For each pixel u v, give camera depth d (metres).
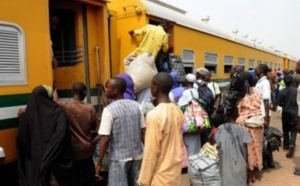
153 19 5.89
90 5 4.58
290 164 6.25
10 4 3.38
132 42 5.57
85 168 3.82
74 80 4.52
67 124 3.32
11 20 3.38
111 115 3.30
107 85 3.52
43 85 3.42
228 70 10.77
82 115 3.74
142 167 2.81
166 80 2.97
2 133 3.30
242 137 4.32
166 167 2.82
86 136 3.77
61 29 4.63
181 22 7.07
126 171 3.34
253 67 13.85
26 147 3.28
